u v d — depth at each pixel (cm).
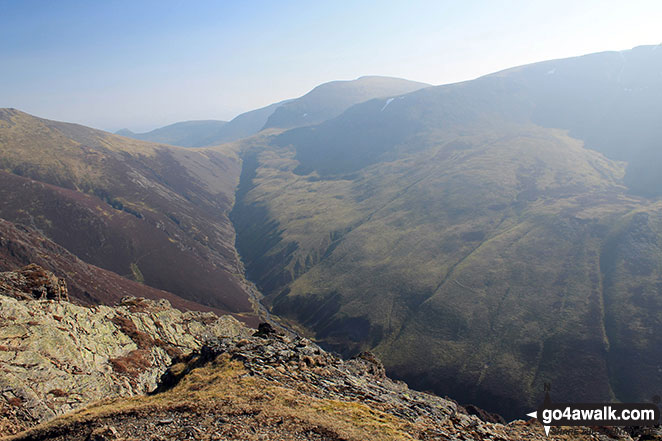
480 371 12781
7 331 3741
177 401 2355
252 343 3488
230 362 3034
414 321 15888
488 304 15738
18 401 3052
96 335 4725
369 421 2328
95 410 2323
